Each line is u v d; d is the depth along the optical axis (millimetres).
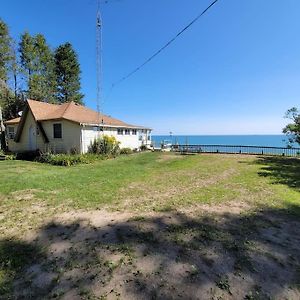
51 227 5223
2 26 31359
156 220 5582
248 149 24562
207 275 3496
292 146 22297
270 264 3787
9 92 32875
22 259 3959
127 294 3115
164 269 3639
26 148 22375
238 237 4707
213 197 7508
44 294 3141
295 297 3066
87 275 3512
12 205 6676
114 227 5191
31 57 37188
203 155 22391
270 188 8750
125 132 25453
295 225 5367
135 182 9711
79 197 7418
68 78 42938
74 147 19609
